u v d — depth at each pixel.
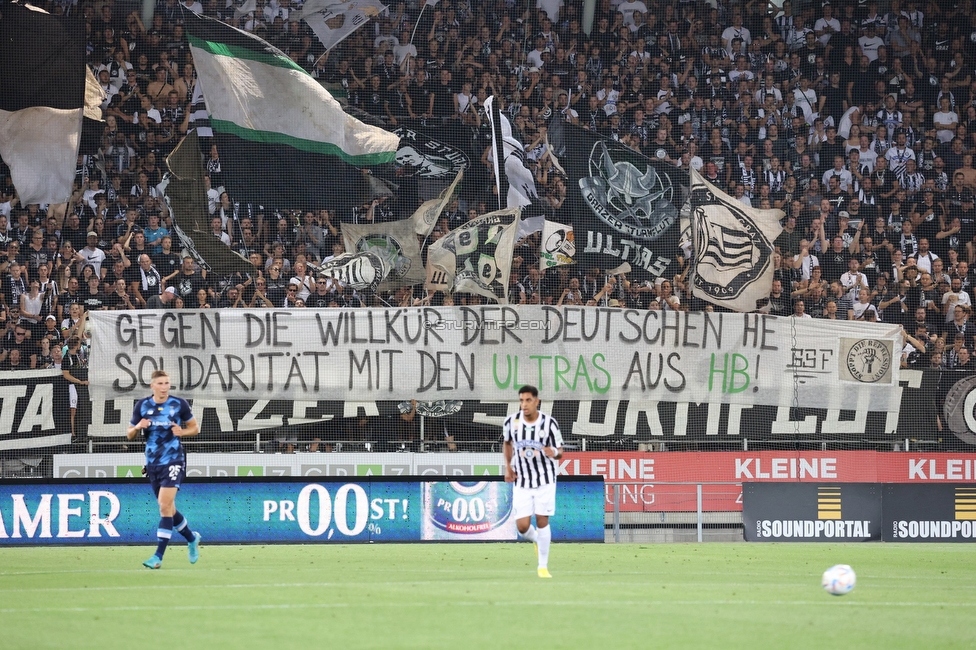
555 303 73.25
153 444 39.25
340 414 67.25
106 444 64.31
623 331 69.06
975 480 68.56
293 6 79.19
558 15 81.62
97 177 72.38
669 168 74.50
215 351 66.31
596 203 74.25
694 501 64.88
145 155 73.31
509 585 33.44
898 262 76.44
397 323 67.75
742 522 63.28
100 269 70.06
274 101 72.56
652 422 69.06
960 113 81.31
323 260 72.56
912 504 63.22
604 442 68.31
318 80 78.38
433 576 37.22
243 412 66.56
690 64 81.62
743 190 78.38
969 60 82.31
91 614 25.75
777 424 69.94
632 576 38.03
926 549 57.22
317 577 36.59
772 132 80.06
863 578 39.31
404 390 67.50
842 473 67.62
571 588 32.66
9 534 55.28
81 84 71.00
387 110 78.38
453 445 68.69
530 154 76.19
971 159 80.25
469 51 80.06
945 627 24.89
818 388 70.06
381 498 58.41
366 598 29.34
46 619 24.84
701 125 80.12
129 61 75.62
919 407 70.56
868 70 81.50
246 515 57.16
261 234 72.69
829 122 80.25
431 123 75.75
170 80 75.50
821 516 62.94
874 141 79.94
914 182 79.06
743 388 69.62
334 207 73.00
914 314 75.12
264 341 66.75
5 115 69.75
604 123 79.69
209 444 66.75
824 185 78.50
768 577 38.56
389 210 73.81
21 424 63.62
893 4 82.62
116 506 56.19
